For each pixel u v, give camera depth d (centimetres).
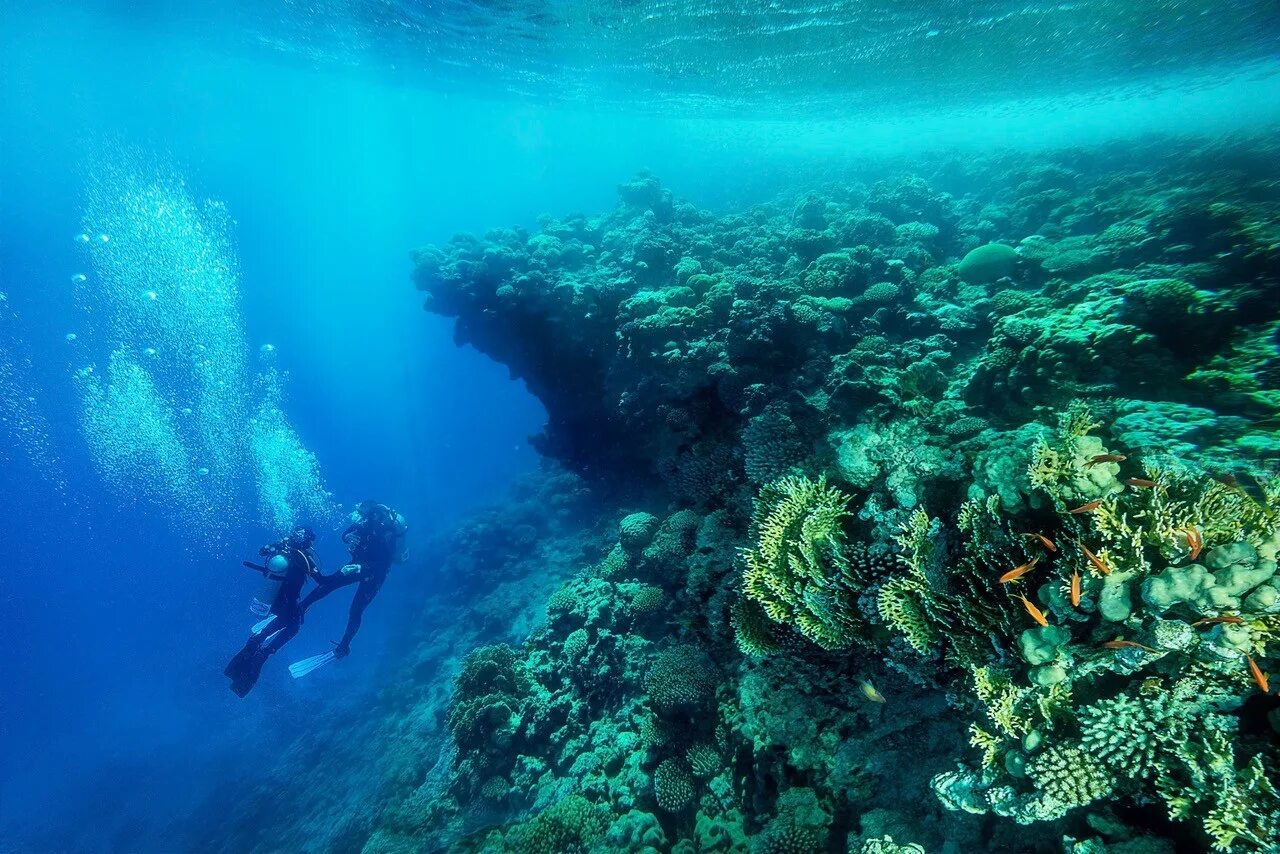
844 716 430
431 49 1803
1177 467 306
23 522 4256
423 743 1110
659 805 543
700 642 621
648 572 814
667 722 588
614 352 1034
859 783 397
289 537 964
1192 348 456
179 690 2225
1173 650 257
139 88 3859
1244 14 861
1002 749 301
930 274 767
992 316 638
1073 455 307
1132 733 262
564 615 886
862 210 1027
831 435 536
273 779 1413
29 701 2533
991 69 1162
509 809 704
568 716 749
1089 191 962
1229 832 226
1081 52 1044
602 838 541
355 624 1067
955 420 475
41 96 3731
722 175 2419
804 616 408
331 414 7444
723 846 480
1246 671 249
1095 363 437
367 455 6372
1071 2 830
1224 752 241
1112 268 650
